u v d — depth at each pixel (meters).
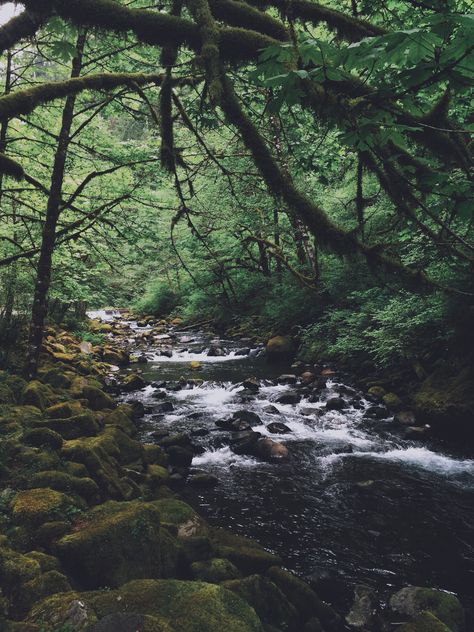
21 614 2.84
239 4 2.69
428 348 9.83
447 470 6.79
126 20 2.51
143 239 8.84
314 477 6.57
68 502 4.04
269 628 3.28
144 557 3.49
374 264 3.41
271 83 1.51
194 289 19.17
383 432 8.27
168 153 3.94
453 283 7.64
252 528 5.23
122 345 18.03
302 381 11.60
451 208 1.97
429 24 1.22
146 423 8.72
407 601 3.89
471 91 3.26
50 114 9.30
